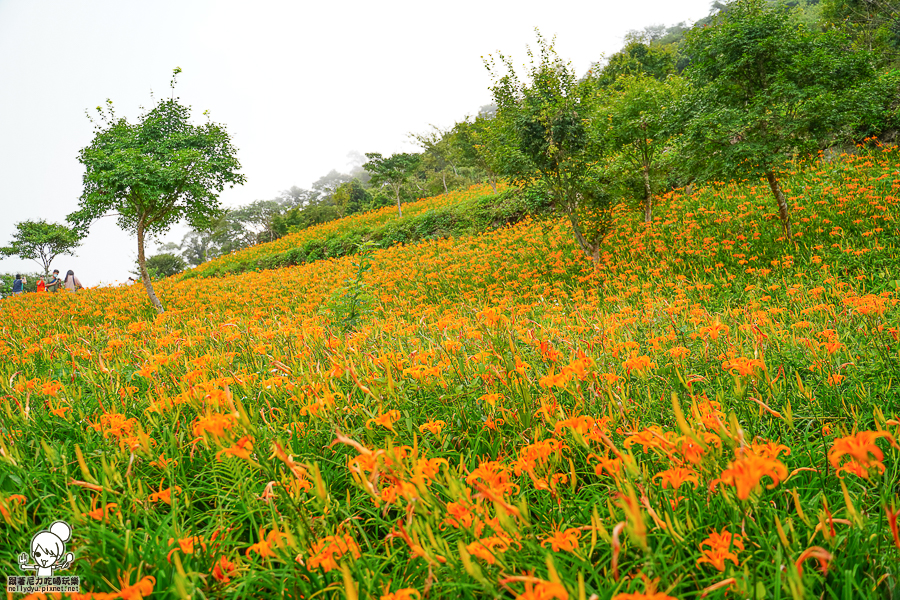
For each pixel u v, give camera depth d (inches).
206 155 489.7
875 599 50.2
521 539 53.3
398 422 97.3
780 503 69.1
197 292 624.4
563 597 37.7
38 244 1062.4
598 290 333.1
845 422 87.7
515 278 438.3
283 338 182.9
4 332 331.6
